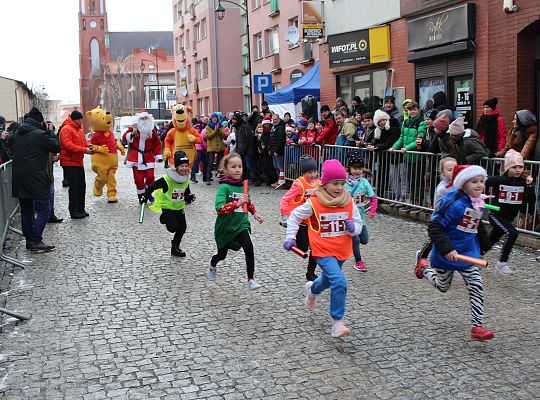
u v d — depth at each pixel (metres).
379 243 8.94
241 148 16.17
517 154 6.84
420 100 15.37
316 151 13.76
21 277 7.63
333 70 19.22
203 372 4.73
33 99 49.16
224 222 6.83
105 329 5.74
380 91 17.28
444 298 6.35
